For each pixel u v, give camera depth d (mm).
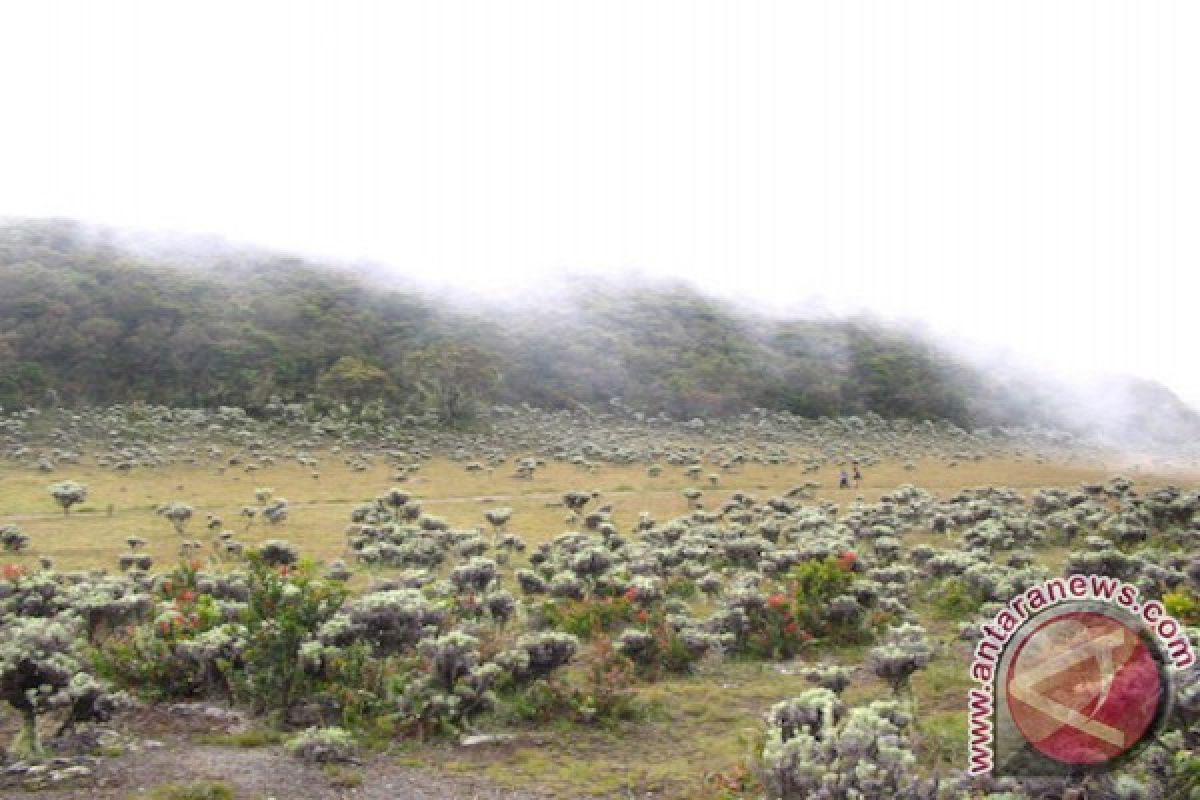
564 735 13117
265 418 88688
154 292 106188
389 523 38531
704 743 12922
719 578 25391
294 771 11133
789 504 50219
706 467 77062
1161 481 76312
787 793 9094
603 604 20672
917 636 14273
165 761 11305
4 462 63156
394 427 87562
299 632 13703
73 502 44219
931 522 42031
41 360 89750
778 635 18750
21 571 19844
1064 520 39469
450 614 18828
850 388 129750
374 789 10758
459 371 96250
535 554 31094
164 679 14180
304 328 109500
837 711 10445
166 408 86500
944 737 12086
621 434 96625
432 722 12727
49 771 10680
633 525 44969
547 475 69250
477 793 10805
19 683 11297
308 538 38312
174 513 39812
